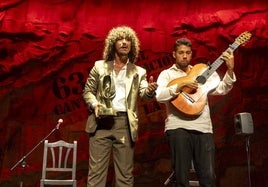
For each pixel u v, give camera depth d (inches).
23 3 178.1
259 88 179.2
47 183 141.7
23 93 172.4
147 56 178.2
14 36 175.3
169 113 101.2
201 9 183.0
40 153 169.6
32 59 174.6
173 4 183.0
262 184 171.9
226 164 172.6
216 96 177.2
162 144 172.9
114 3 182.1
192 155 99.5
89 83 105.4
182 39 107.2
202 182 96.3
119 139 99.0
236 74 179.3
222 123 175.6
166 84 104.9
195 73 104.9
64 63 175.6
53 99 173.3
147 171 170.6
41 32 176.4
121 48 103.6
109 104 99.1
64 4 180.1
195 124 97.9
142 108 174.6
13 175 166.7
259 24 182.9
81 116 173.3
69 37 177.3
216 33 181.0
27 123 170.9
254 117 176.9
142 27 180.4
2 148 168.1
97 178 98.0
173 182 99.3
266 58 181.5
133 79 102.9
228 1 184.5
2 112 170.4
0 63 173.0
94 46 178.1
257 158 173.8
